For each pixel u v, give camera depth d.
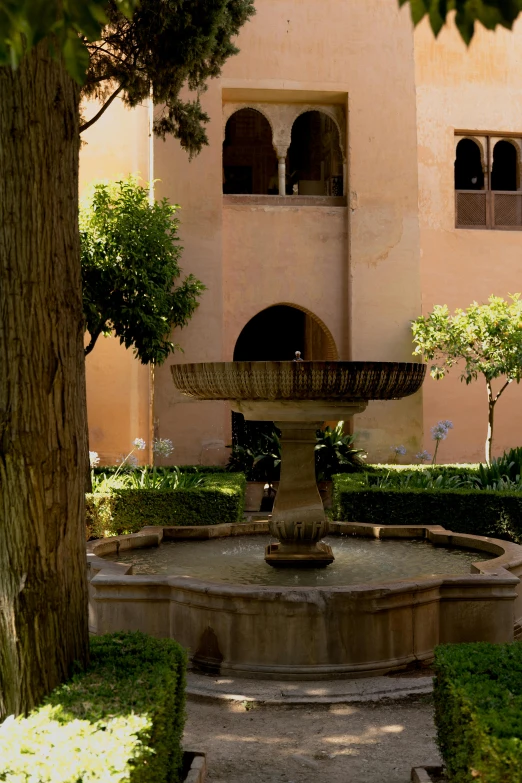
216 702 4.93
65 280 3.39
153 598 5.66
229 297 15.54
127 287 12.09
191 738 4.34
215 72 10.93
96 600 5.73
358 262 15.71
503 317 13.62
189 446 15.00
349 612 5.28
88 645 3.54
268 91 15.45
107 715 2.90
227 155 20.91
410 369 5.79
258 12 15.40
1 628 3.21
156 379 14.97
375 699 4.91
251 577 6.48
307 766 3.95
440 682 3.59
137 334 12.36
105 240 12.08
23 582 3.20
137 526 10.21
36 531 3.24
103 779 2.48
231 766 3.96
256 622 5.30
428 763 3.96
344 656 5.26
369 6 15.77
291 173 21.22
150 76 10.36
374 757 4.06
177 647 3.78
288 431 6.73
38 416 3.25
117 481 11.20
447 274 16.52
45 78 3.37
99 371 16.31
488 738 2.73
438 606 5.62
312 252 15.83
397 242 15.82
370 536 8.28
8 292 3.22
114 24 10.08
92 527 10.12
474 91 16.73
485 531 9.84
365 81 15.73
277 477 14.05
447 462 16.33
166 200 13.18
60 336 3.34
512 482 11.38
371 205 15.77
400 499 10.10
